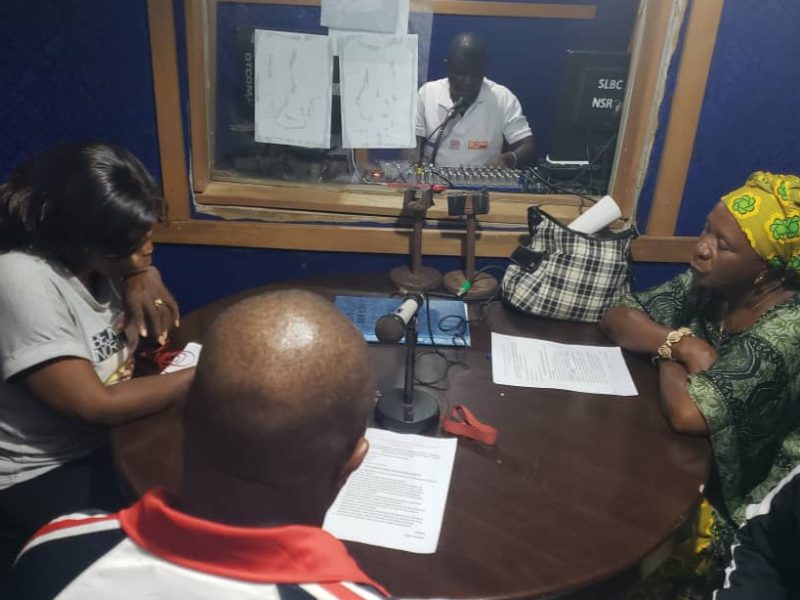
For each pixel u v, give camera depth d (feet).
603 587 3.34
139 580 1.93
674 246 6.52
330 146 6.39
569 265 5.70
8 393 4.30
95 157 4.03
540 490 3.84
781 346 4.40
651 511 3.73
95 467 4.60
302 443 1.88
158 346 5.02
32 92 5.99
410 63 6.13
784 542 3.60
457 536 3.50
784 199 4.40
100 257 4.12
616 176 6.35
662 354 5.01
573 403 4.66
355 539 3.44
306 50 6.05
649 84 5.95
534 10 9.64
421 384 4.78
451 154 7.50
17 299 3.99
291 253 6.66
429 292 6.03
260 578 1.87
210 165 6.55
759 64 5.90
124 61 5.92
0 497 4.44
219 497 1.92
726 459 4.42
